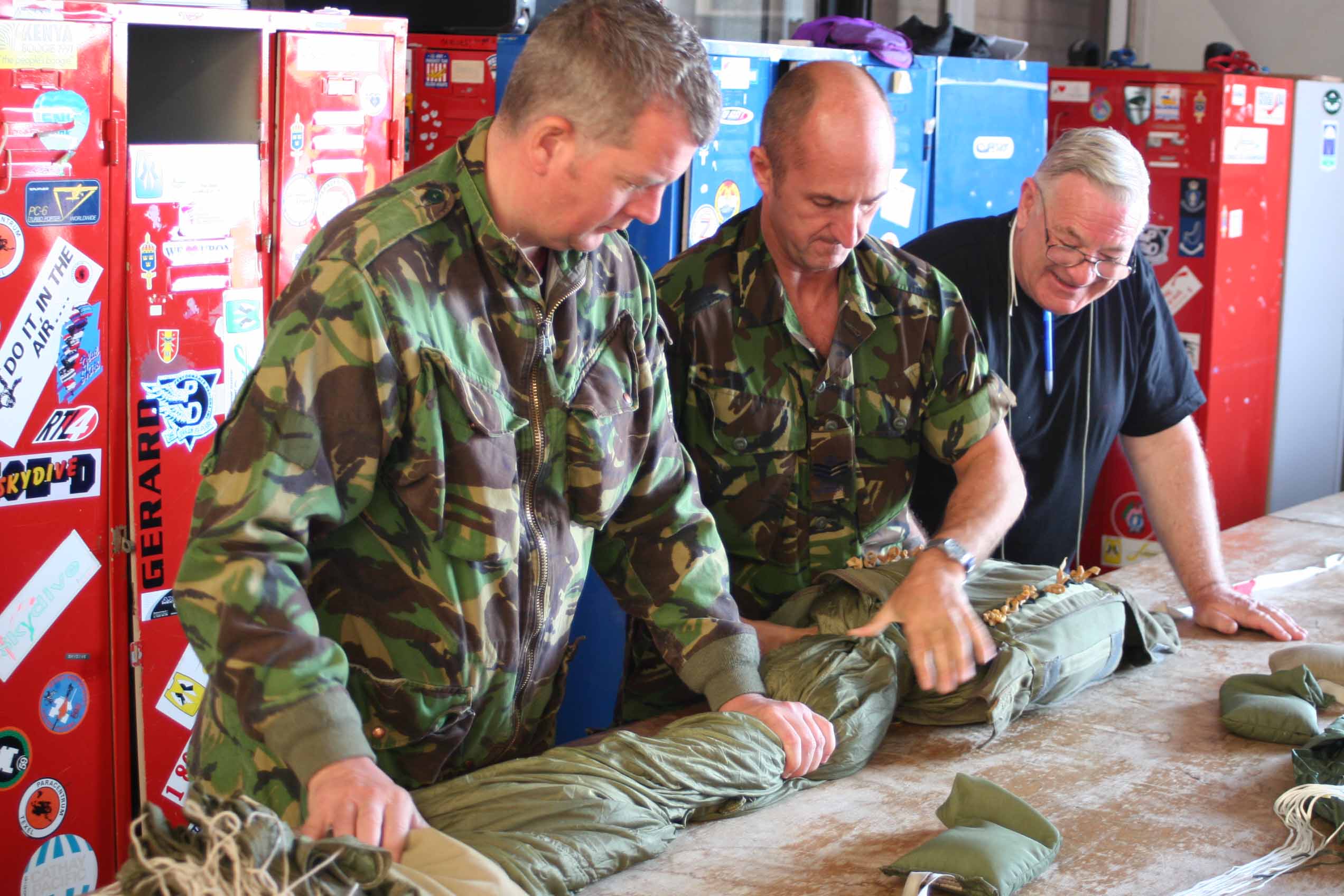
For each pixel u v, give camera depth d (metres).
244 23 2.56
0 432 2.36
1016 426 2.36
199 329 2.60
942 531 1.86
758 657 1.62
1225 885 1.37
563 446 1.47
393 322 1.28
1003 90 3.84
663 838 1.38
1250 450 4.46
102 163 2.40
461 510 1.36
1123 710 1.81
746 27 4.76
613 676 3.05
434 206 1.35
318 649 1.21
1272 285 4.39
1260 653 2.04
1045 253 2.18
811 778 1.56
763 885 1.34
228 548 1.21
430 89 3.16
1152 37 5.97
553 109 1.26
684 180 2.96
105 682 2.57
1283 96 4.23
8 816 2.47
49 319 2.38
